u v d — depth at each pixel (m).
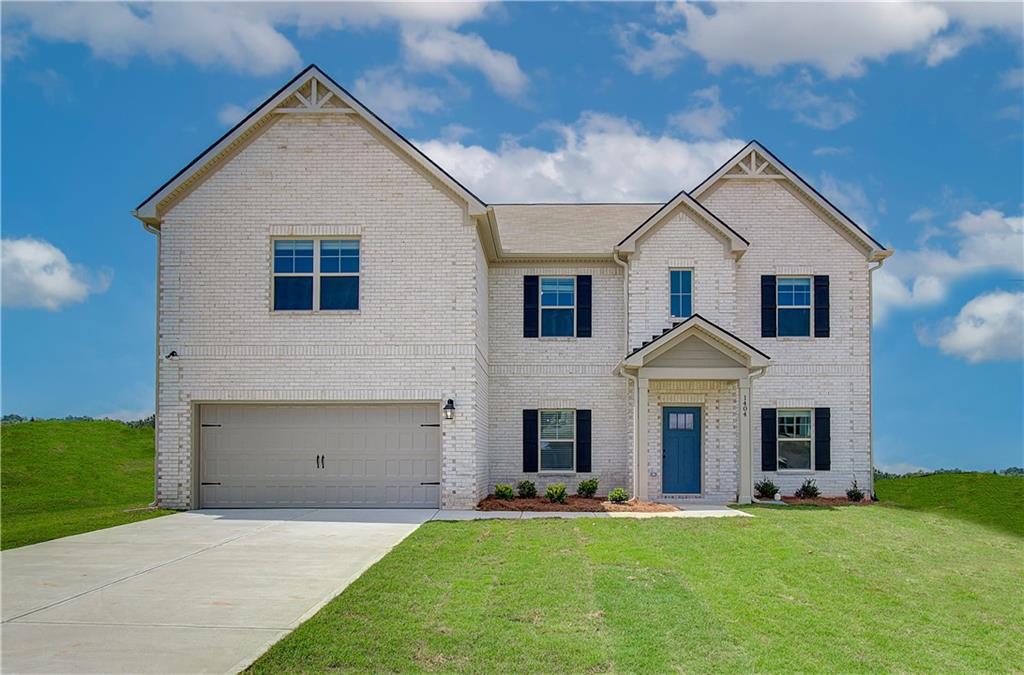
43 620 8.94
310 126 18.75
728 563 12.02
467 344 18.34
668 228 20.89
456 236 18.50
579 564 11.75
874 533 14.99
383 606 9.42
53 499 21.48
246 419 18.53
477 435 18.69
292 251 18.67
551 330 21.89
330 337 18.42
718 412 20.14
